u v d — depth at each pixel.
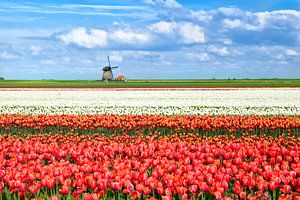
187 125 19.98
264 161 10.50
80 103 35.66
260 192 8.23
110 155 11.39
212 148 12.30
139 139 14.94
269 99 39.69
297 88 59.16
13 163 9.98
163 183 8.48
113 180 8.69
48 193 8.73
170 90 55.53
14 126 21.80
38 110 30.52
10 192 8.38
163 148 12.81
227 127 19.78
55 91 53.12
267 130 20.48
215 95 44.88
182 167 9.34
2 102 36.69
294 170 9.48
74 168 9.23
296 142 16.39
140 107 32.38
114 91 53.03
